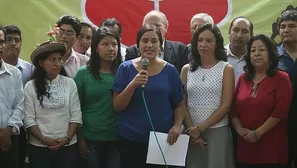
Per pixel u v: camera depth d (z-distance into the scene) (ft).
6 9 14.53
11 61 11.73
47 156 10.57
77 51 13.00
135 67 9.95
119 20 14.65
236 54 12.14
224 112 10.36
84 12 14.64
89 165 10.78
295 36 11.66
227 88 10.46
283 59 11.75
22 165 11.73
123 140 9.81
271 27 14.46
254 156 10.29
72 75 11.85
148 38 9.79
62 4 14.62
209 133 10.48
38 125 10.63
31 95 10.75
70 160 10.73
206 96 10.50
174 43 12.23
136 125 9.69
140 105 9.70
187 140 9.84
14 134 10.67
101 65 11.12
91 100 10.96
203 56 10.68
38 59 10.71
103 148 10.91
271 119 10.12
